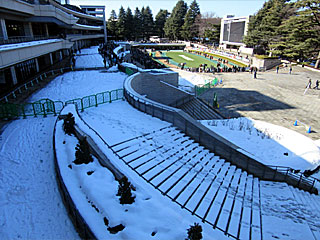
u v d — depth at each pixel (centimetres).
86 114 1520
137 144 1188
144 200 735
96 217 633
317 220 968
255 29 5309
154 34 10088
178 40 9456
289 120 1992
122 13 8750
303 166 1357
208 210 872
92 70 2909
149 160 1084
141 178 915
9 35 2823
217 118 2039
